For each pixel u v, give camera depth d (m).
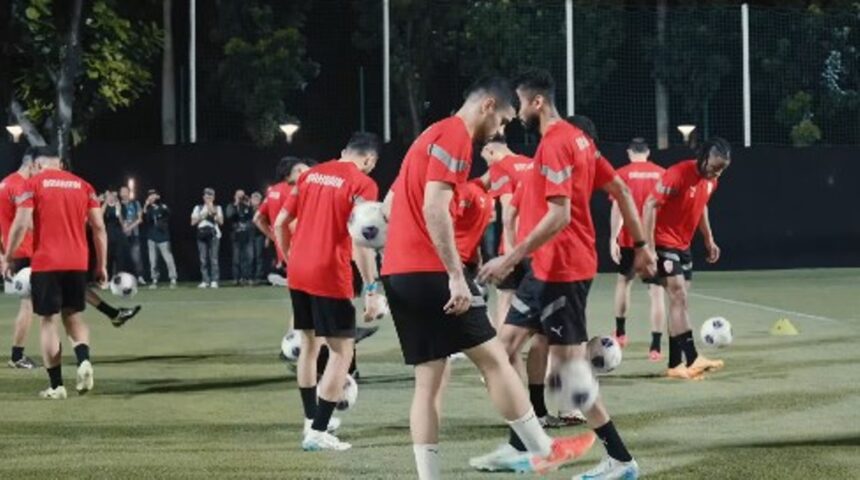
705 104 30.70
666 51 30.38
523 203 8.62
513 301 8.96
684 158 30.30
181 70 31.62
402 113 31.23
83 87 30.02
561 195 7.81
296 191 9.83
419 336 7.04
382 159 29.62
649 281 13.11
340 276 9.37
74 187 12.28
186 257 29.30
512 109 7.13
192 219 27.83
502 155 11.91
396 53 31.12
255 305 22.97
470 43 30.77
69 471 8.62
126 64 29.00
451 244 6.82
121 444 9.66
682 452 9.04
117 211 27.53
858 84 31.53
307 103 31.91
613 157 29.97
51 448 9.52
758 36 31.08
